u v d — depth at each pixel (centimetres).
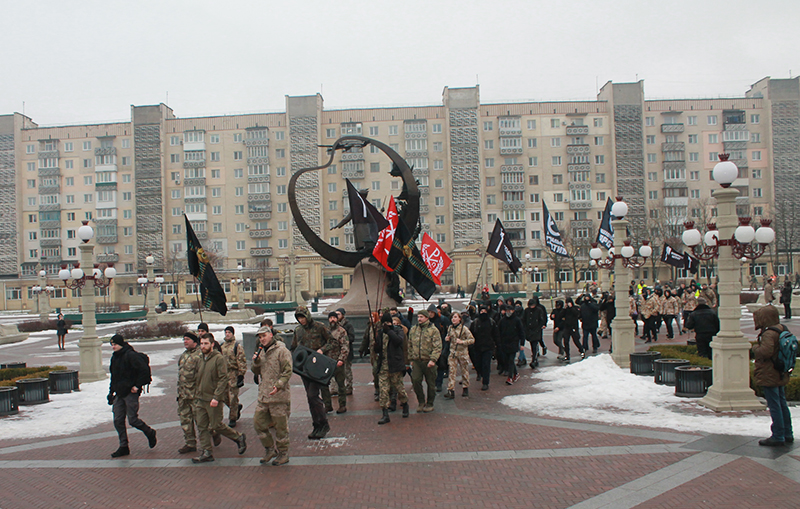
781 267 6938
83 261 1452
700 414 905
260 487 658
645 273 7006
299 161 7288
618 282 1384
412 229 1847
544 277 7219
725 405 916
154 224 7300
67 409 1125
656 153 7394
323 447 812
